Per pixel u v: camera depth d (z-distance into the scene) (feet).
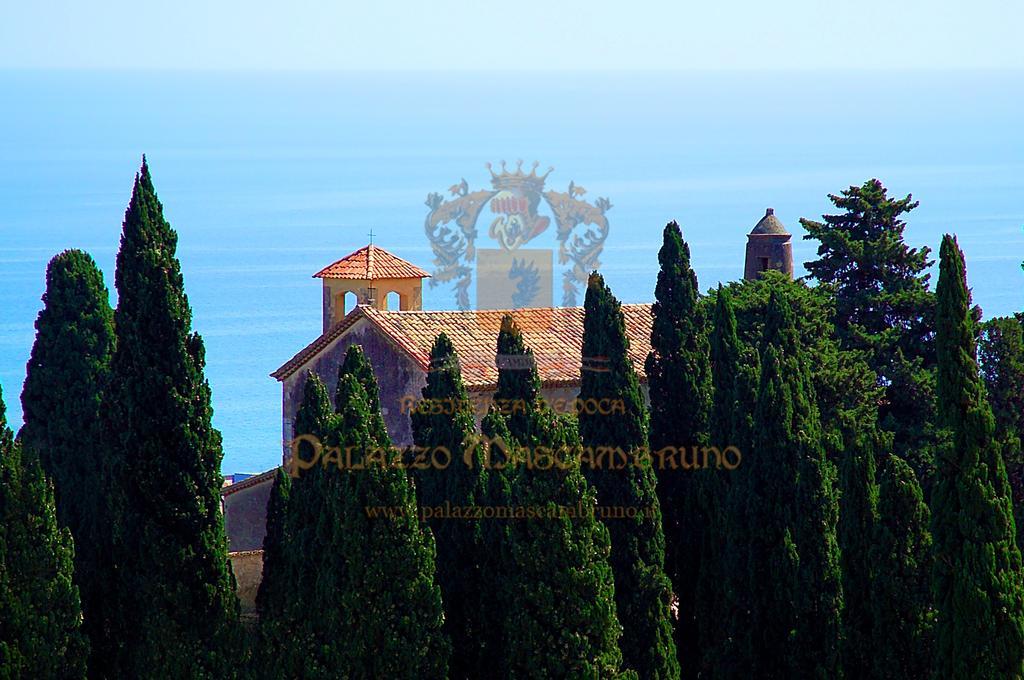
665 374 504.43
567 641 423.23
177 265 456.04
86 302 574.97
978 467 418.72
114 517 451.12
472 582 447.42
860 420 647.97
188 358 451.53
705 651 476.54
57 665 424.46
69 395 569.64
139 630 443.32
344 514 421.59
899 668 436.76
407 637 420.36
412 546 422.00
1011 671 413.18
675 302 504.84
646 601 462.60
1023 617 415.23
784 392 464.24
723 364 498.69
